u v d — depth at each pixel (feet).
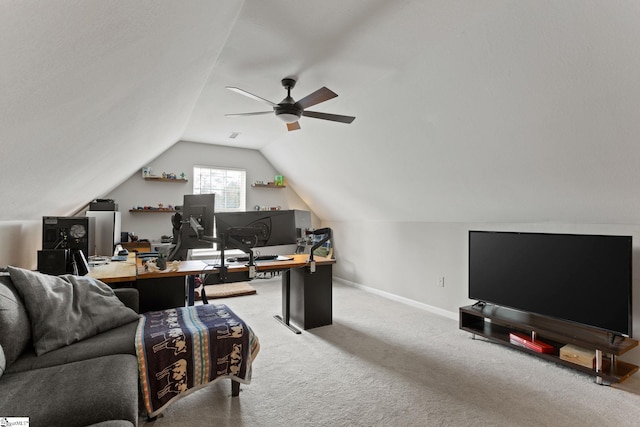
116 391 4.09
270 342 9.94
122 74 4.59
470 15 6.36
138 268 8.75
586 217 8.94
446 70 7.80
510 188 9.65
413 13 6.38
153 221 16.72
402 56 7.97
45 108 3.76
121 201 16.10
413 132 10.16
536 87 6.81
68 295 5.95
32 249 9.51
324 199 18.72
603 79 5.94
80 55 3.32
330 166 15.31
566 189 8.50
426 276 13.78
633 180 7.18
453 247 12.69
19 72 2.81
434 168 10.91
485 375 7.86
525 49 6.36
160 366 5.67
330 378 7.71
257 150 19.79
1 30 2.21
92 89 4.25
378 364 8.46
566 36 5.76
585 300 8.07
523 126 7.70
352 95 10.27
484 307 10.72
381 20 6.63
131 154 10.72
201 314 7.27
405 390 7.17
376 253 16.69
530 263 9.25
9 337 4.75
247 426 5.91
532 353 8.70
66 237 8.91
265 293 16.33
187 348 5.97
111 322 6.19
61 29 2.70
